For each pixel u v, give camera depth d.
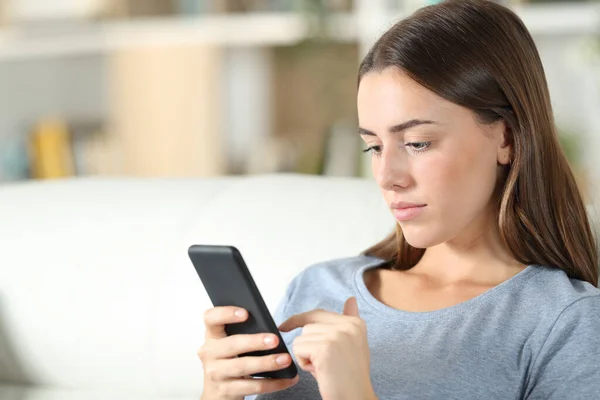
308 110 5.02
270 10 4.60
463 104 1.54
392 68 1.55
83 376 2.26
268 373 1.50
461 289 1.70
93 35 4.86
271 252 2.14
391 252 1.88
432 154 1.54
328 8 4.39
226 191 2.34
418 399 1.57
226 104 5.07
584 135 4.30
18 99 5.20
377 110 1.56
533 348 1.56
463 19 1.58
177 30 4.72
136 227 2.29
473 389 1.55
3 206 2.45
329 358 1.39
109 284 2.23
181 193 2.37
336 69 4.72
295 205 2.22
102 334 2.22
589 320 1.53
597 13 3.97
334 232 2.13
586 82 4.39
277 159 4.73
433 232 1.58
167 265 2.21
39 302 2.27
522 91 1.60
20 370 2.32
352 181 2.29
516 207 1.66
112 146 4.92
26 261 2.31
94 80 5.41
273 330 1.47
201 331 2.14
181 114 4.77
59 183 2.54
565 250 1.66
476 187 1.58
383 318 1.70
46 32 4.96
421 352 1.61
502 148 1.62
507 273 1.70
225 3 4.71
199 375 2.15
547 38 4.44
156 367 2.19
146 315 2.19
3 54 4.93
